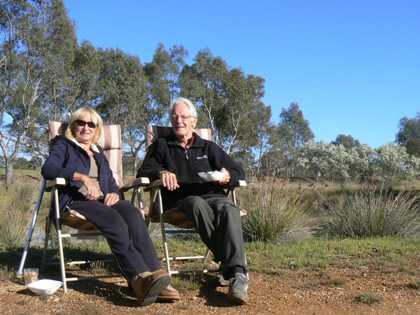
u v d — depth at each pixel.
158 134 4.10
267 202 5.99
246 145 34.47
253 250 4.96
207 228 3.14
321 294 3.15
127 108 30.34
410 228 6.06
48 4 25.25
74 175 3.16
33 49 25.09
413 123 41.66
